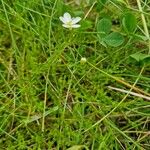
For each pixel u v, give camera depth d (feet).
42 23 0.40
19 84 0.37
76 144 0.34
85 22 0.39
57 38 0.40
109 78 0.37
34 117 0.35
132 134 0.36
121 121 0.36
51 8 0.41
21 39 0.40
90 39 0.40
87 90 0.37
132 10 0.42
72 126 0.35
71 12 0.40
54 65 0.37
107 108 0.36
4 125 0.35
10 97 0.37
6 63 0.39
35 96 0.36
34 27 0.41
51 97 0.37
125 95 0.37
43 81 0.37
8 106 0.36
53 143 0.34
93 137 0.34
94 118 0.36
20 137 0.34
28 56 0.38
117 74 0.38
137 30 0.41
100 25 0.39
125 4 0.41
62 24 0.39
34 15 0.42
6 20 0.40
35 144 0.34
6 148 0.33
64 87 0.37
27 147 0.33
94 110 0.36
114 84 0.38
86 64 0.38
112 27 0.42
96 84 0.37
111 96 0.37
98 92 0.36
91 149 0.34
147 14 0.40
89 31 0.42
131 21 0.38
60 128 0.34
